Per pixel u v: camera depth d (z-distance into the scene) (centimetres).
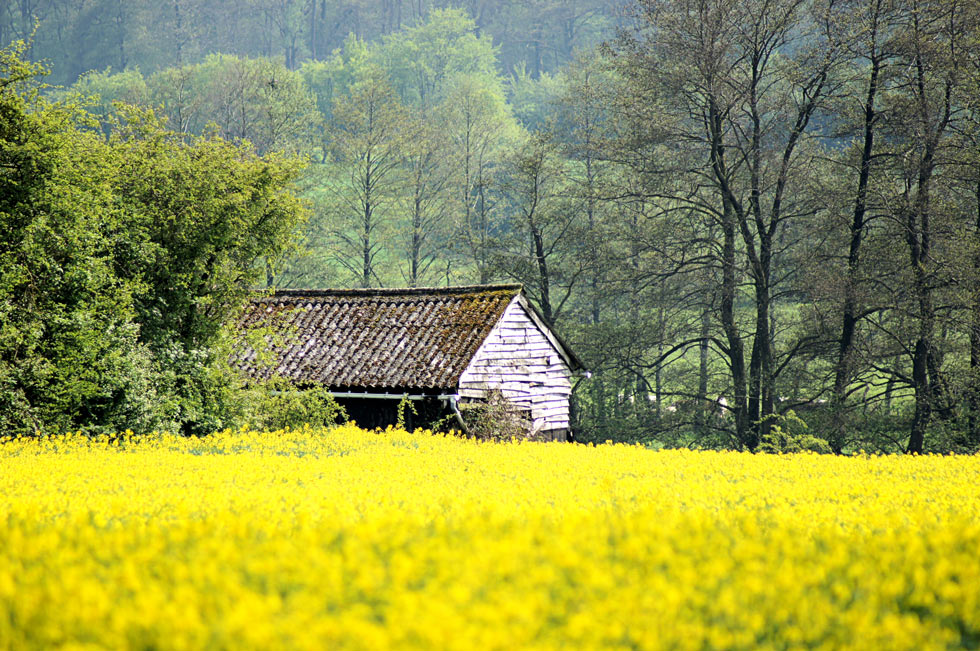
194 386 8931
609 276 17800
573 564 2339
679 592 2200
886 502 4219
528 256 18625
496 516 3002
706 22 14500
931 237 14000
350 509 3300
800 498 4328
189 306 9244
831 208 14638
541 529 2811
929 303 13650
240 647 1834
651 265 17262
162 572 2305
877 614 2255
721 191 15988
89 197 8081
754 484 4816
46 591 2133
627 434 17175
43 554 2498
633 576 2339
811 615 2161
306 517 3133
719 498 4206
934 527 3341
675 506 3822
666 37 14938
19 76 7881
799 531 3170
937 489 4800
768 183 15575
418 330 10731
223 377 9162
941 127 13838
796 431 14975
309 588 2147
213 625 1914
